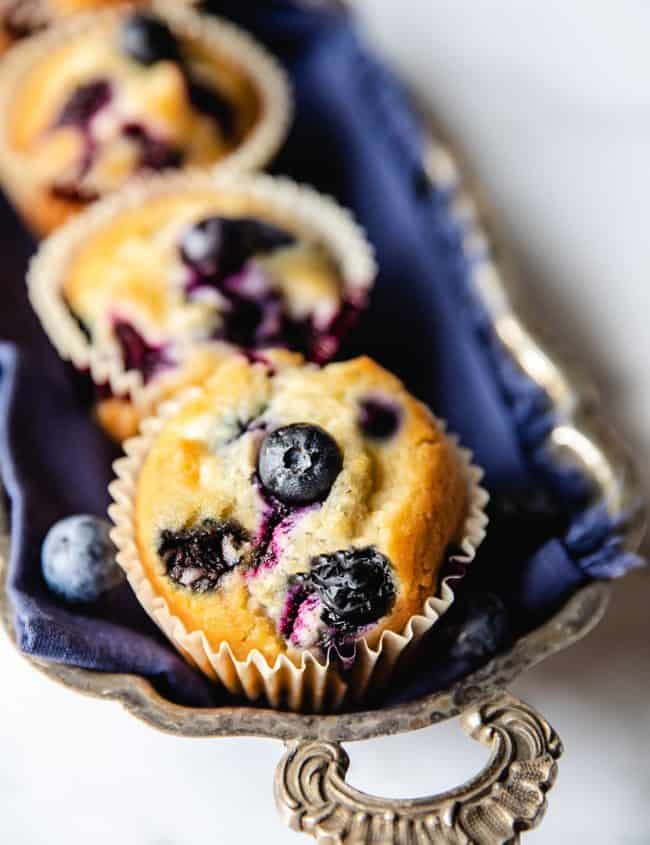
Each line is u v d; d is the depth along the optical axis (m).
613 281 0.42
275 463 0.32
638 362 0.40
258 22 0.46
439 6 0.48
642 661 0.34
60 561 0.33
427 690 0.32
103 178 0.41
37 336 0.40
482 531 0.33
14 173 0.42
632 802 0.32
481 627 0.32
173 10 0.44
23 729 0.34
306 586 0.32
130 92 0.41
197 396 0.34
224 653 0.32
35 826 0.33
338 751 0.31
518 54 0.47
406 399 0.34
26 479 0.35
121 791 0.33
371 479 0.32
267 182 0.40
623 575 0.35
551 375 0.36
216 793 0.33
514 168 0.44
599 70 0.47
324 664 0.31
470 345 0.38
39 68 0.43
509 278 0.38
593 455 0.35
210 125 0.41
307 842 0.32
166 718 0.31
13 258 0.42
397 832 0.30
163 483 0.33
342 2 0.47
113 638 0.32
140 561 0.33
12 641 0.32
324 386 0.33
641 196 0.44
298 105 0.45
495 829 0.30
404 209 0.42
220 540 0.32
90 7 0.45
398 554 0.32
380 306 0.40
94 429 0.37
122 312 0.38
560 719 0.33
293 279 0.38
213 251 0.37
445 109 0.46
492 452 0.36
